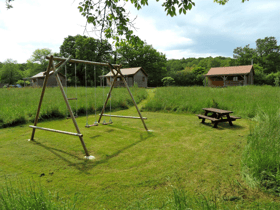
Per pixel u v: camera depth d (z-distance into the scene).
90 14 3.81
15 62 58.09
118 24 3.93
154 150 3.92
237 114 7.31
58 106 7.96
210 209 1.92
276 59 54.72
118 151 3.89
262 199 2.20
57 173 2.95
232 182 2.59
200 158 3.44
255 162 2.79
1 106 7.67
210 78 31.11
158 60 49.56
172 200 2.06
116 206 2.12
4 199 1.86
